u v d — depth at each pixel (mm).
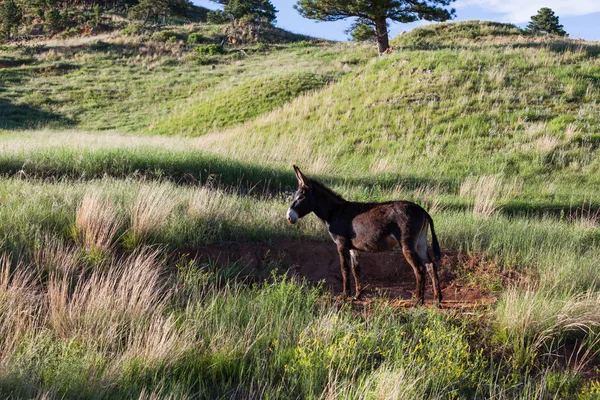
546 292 7270
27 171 14047
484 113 21797
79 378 4633
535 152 19031
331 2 33875
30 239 7719
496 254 9047
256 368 5234
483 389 5254
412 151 19859
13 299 5781
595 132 19984
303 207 7227
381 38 36438
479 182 15578
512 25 44688
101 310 5895
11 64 44312
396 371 5031
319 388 4898
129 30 55469
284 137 22750
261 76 37500
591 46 29891
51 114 34344
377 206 7145
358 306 7164
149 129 31547
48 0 64625
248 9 64438
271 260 8812
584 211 14469
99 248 7766
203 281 7375
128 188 10992
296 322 6098
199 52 48875
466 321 6391
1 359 4828
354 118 23188
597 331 6199
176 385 4801
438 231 9938
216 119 30578
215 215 9812
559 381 5328
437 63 26219
